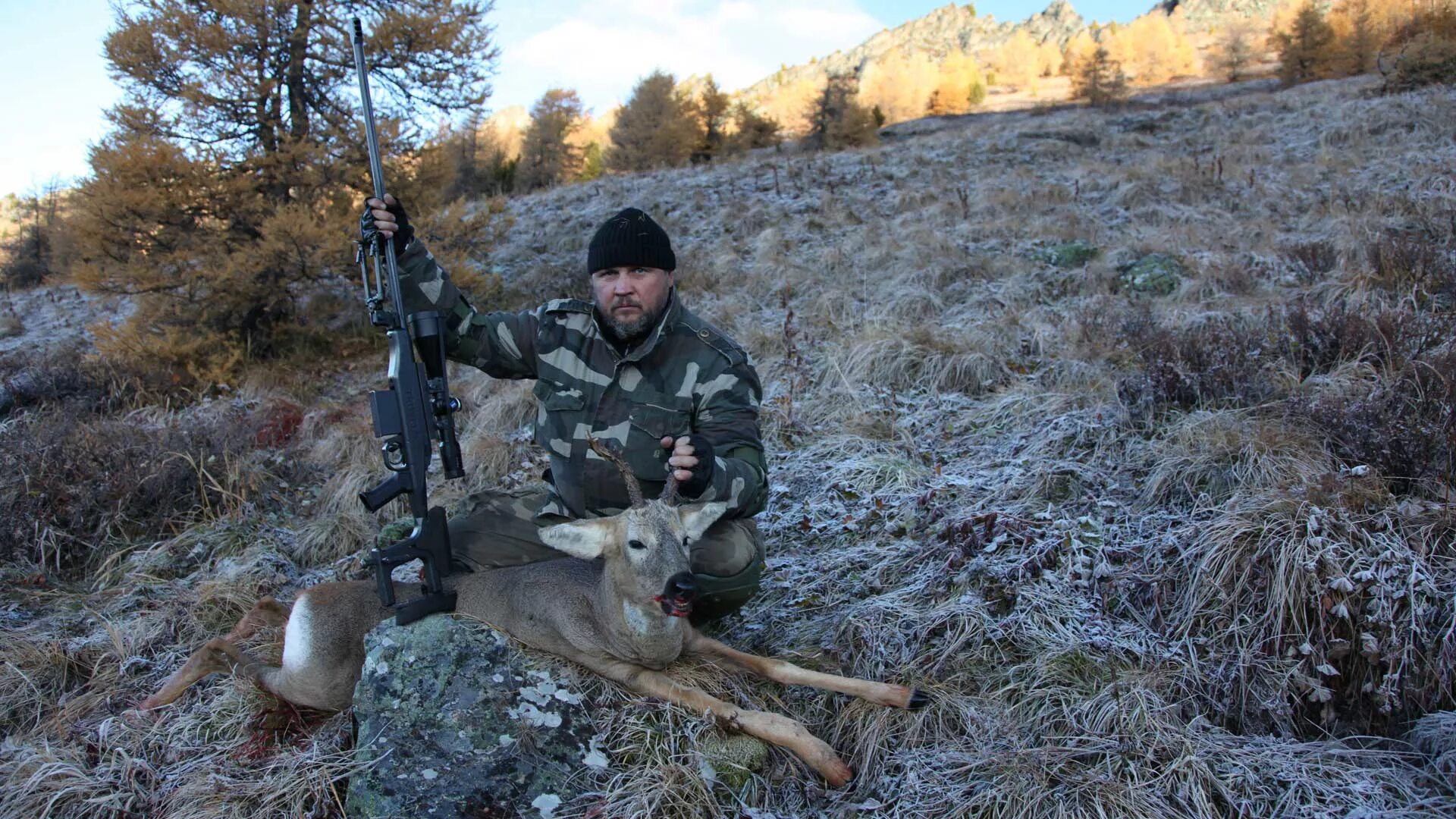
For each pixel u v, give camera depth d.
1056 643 3.60
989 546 4.13
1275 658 3.50
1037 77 52.38
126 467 5.82
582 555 3.17
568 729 3.18
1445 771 3.04
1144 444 5.05
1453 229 7.94
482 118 10.99
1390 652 3.37
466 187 23.34
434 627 3.38
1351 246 7.84
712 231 12.41
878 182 14.29
